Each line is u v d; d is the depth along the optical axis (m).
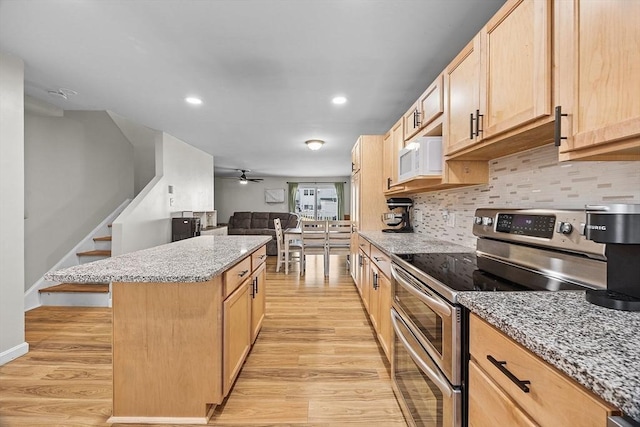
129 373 1.56
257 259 2.55
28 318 3.06
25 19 1.78
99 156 4.51
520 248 1.43
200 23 1.81
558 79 0.95
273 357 2.27
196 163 5.50
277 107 3.30
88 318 3.06
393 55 2.19
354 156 4.31
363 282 3.28
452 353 1.01
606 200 1.12
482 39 1.37
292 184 10.19
